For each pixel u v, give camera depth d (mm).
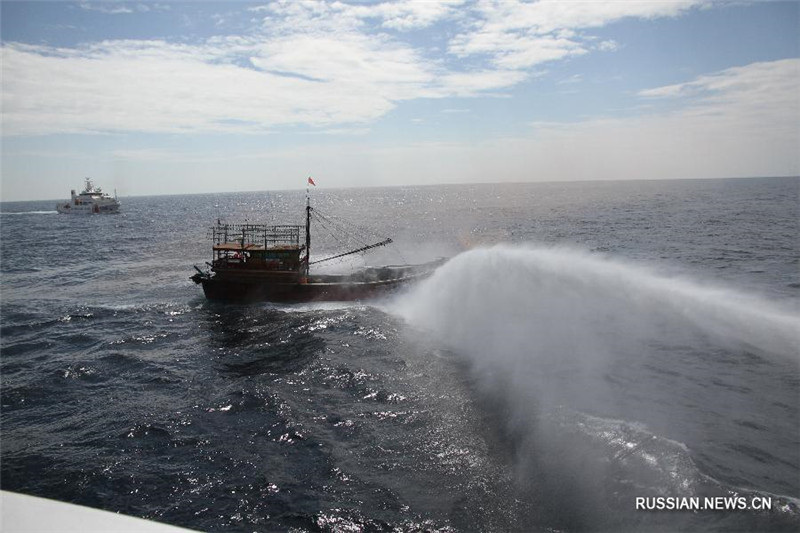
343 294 38375
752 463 14766
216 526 13461
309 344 28531
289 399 20828
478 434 17125
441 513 13398
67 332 32781
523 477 14570
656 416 17703
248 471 15852
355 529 13055
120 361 26781
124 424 19344
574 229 87750
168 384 23453
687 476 13820
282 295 39188
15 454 17391
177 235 100000
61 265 64750
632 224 91062
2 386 23625
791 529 11711
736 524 11977
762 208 112688
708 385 20266
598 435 16312
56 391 22906
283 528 13258
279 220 128250
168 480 15586
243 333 31656
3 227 131875
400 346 27031
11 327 34094
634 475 14125
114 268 61219
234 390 22078
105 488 15281
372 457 16219
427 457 16016
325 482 15062
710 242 63312
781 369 21734
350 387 21750
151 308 38906
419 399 20156
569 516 12844
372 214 142250
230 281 39469
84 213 177625
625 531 12125
